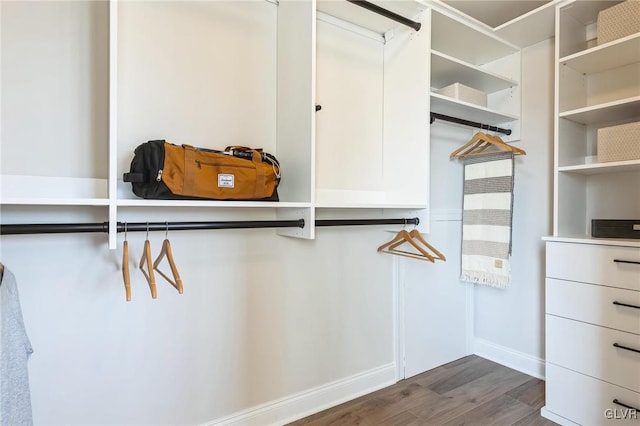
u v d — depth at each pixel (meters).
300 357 1.96
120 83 1.46
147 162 1.33
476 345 2.78
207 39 1.67
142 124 1.51
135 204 1.24
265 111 1.85
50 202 1.10
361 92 2.20
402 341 2.38
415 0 1.90
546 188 2.36
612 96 2.03
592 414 1.74
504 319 2.60
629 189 1.98
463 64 2.14
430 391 2.22
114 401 1.47
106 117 1.44
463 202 2.51
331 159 2.09
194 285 1.64
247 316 1.79
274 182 1.63
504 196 2.25
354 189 2.17
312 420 1.92
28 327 1.31
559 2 1.94
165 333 1.58
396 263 2.36
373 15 2.07
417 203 2.04
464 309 2.73
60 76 1.36
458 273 2.68
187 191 1.37
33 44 1.31
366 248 2.23
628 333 1.62
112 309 1.46
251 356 1.80
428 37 1.98
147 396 1.54
